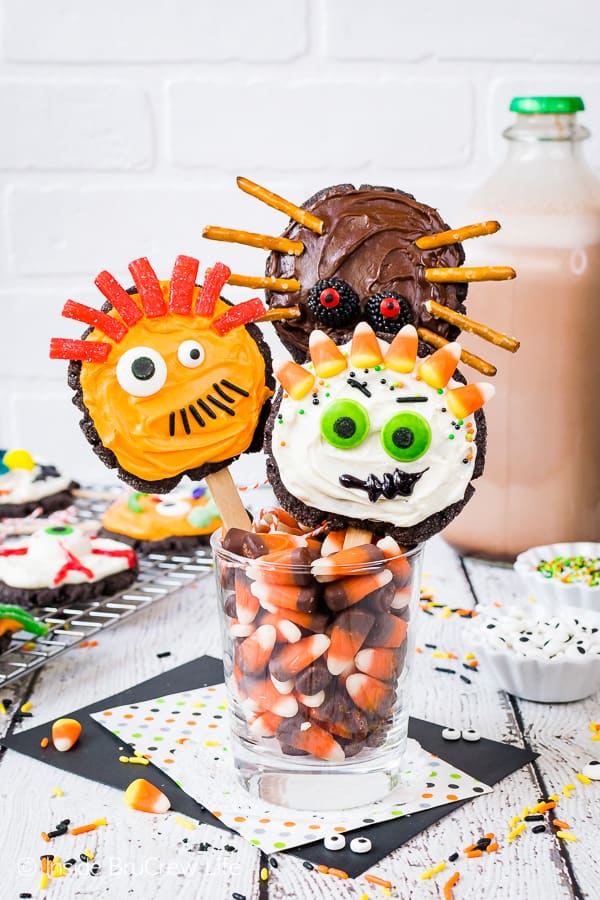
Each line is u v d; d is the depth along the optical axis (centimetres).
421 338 65
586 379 86
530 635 74
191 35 109
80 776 66
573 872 60
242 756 65
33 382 120
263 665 63
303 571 62
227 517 68
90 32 109
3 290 117
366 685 63
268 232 113
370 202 66
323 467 63
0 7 109
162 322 65
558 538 89
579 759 68
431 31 107
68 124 112
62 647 76
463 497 64
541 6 106
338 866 60
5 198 114
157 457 66
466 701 74
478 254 86
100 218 114
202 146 112
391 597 63
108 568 83
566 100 85
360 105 109
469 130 110
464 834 63
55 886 60
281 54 109
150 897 59
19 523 95
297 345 67
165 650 79
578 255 85
